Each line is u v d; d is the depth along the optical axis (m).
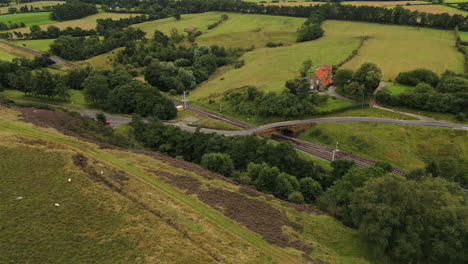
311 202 83.81
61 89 147.38
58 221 49.28
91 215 51.47
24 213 50.00
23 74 156.88
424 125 126.50
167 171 74.88
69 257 43.25
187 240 49.28
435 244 51.25
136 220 51.75
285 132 139.50
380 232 53.69
